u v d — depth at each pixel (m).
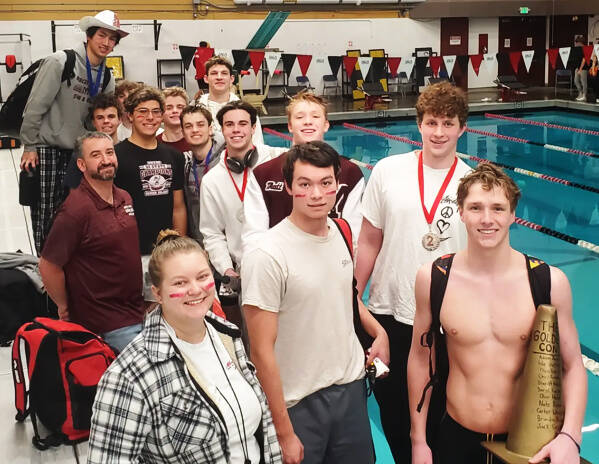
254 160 3.49
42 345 3.11
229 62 5.68
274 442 2.05
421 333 2.34
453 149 2.87
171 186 3.96
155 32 16.98
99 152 3.19
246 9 17.69
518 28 20.55
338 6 18.53
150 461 1.83
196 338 1.91
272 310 2.28
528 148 12.17
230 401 1.91
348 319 2.44
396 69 16.69
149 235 3.90
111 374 1.78
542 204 8.50
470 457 2.25
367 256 3.05
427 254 2.86
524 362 2.14
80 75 4.75
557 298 2.11
